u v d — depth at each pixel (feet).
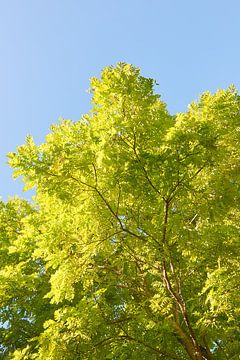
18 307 27.84
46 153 20.93
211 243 22.36
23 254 28.17
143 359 23.20
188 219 23.86
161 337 23.56
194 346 21.81
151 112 22.15
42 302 27.73
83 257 21.44
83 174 20.99
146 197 21.70
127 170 20.43
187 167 20.36
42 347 20.24
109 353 22.33
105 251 22.80
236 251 22.16
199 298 23.02
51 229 21.34
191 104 24.23
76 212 21.52
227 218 25.43
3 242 30.96
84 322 20.31
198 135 19.72
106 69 21.89
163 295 22.66
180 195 21.63
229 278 20.07
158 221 22.24
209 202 22.44
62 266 21.44
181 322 25.34
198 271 24.00
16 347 28.86
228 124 25.07
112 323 22.00
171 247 22.75
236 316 20.66
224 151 21.90
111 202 21.86
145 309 23.70
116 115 20.22
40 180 21.15
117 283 25.93
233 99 26.48
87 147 21.03
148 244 22.15
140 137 20.67
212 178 23.57
